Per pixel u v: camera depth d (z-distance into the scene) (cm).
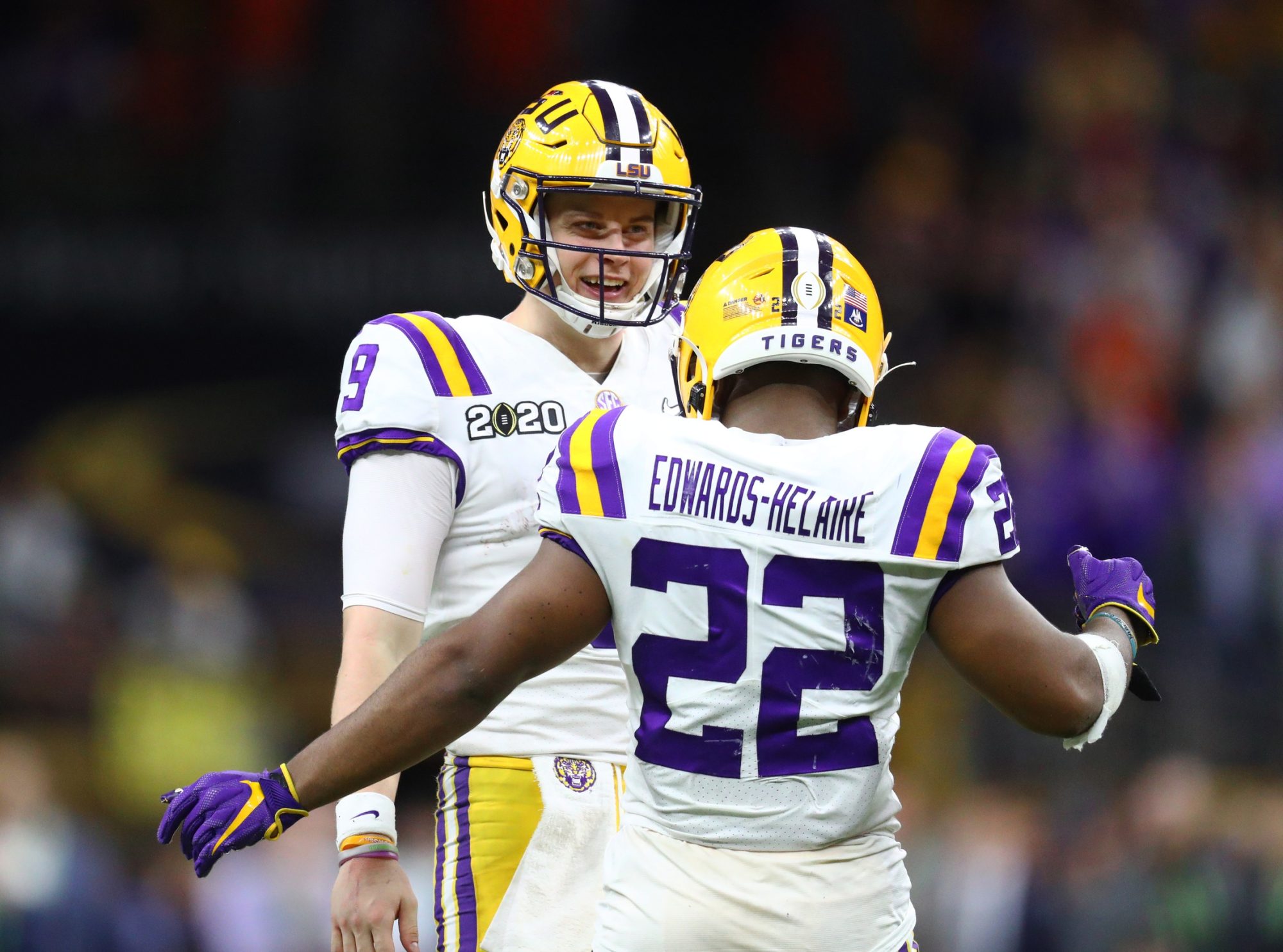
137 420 4100
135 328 4094
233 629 3506
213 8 4097
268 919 2700
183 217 4031
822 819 843
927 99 4284
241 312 4025
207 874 865
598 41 4222
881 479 844
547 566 866
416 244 4025
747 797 844
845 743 842
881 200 4072
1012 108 4241
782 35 4344
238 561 3847
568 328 1100
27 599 3481
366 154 4047
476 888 1056
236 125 4038
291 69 4075
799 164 4250
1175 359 3738
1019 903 2736
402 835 2823
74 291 3994
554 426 1083
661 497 851
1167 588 3359
